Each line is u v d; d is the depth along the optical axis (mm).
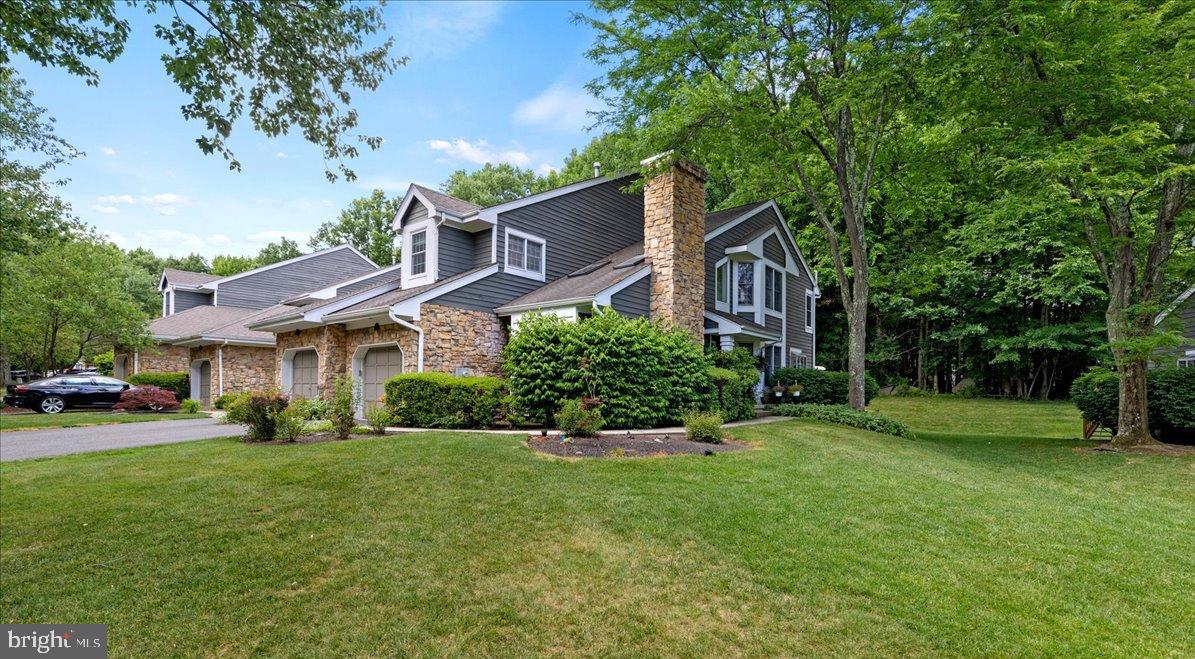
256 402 8859
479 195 36531
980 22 9484
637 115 13836
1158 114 8992
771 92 12211
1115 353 10688
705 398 11727
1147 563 4500
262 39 4910
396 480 5906
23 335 22281
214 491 5594
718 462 7145
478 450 7125
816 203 14422
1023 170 9797
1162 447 10281
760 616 3449
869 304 26828
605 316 10906
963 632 3314
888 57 10289
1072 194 10430
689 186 13555
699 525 4836
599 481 6035
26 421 14031
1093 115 9367
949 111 10969
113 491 5648
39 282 19375
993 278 23641
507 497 5441
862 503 5730
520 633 3244
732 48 11055
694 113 11711
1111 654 3156
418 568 4000
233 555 4176
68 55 4727
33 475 6461
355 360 13906
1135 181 9023
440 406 10570
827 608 3549
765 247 18094
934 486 6680
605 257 16562
